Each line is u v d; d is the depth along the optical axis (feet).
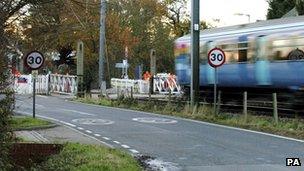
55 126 81.05
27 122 80.94
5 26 39.45
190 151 60.23
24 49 60.18
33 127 77.00
